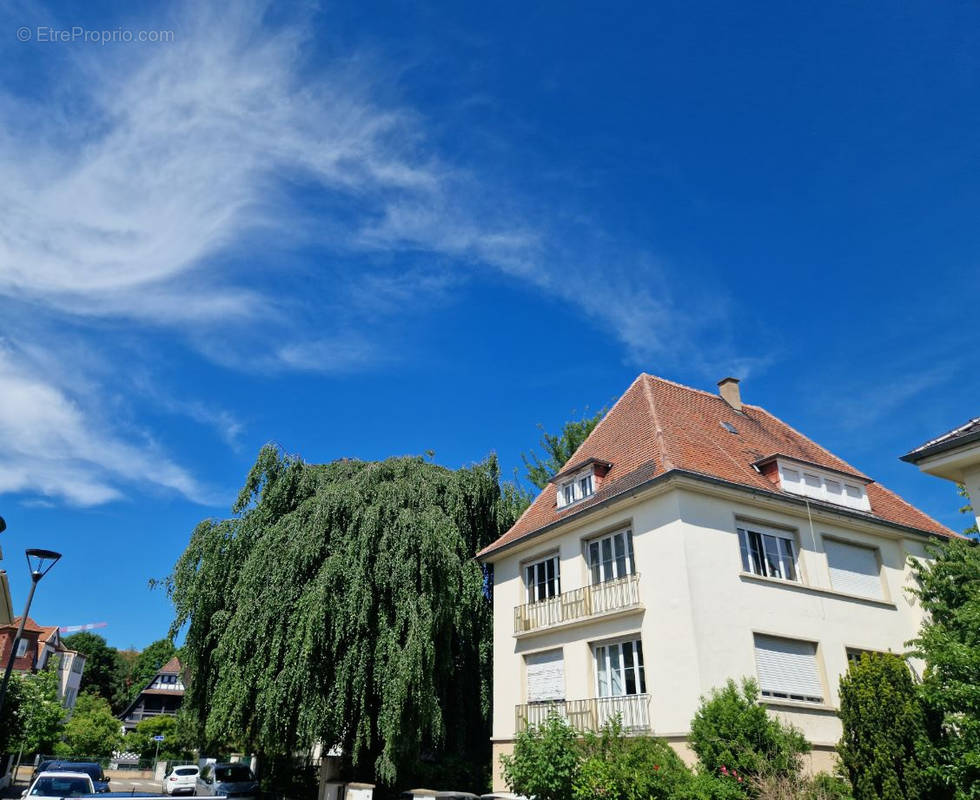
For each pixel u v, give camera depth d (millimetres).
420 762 18547
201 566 18953
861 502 17781
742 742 11555
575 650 16172
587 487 17750
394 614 17312
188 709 19188
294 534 18219
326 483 20766
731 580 14578
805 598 15500
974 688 8656
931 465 8805
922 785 9828
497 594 19672
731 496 15422
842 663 15328
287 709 16016
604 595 15758
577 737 12625
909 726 10219
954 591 14227
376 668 16328
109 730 46906
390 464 21672
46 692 34844
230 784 21969
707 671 13320
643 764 11180
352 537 17922
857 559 17109
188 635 18875
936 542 17281
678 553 14328
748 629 14305
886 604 16797
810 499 16500
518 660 17984
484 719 19891
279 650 16641
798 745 11820
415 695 16000
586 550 16984
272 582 17422
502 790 17156
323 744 17047
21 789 26297
